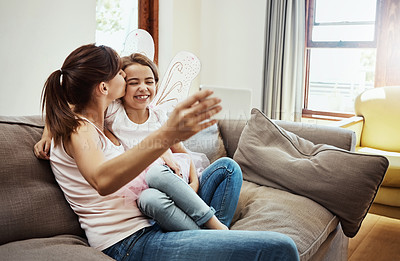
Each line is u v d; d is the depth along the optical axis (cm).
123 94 134
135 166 90
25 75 271
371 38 346
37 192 123
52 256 103
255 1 387
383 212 238
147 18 383
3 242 114
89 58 118
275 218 150
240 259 106
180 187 126
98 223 118
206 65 423
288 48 360
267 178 186
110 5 346
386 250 223
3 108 260
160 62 392
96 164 104
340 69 368
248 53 396
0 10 251
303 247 137
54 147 122
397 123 289
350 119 290
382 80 337
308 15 373
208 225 128
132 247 116
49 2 279
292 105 367
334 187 167
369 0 344
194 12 407
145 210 120
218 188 154
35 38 273
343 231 172
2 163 120
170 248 112
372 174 165
